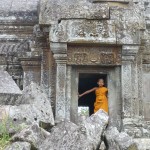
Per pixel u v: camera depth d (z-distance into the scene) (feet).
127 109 49.67
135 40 49.88
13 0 66.39
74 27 49.62
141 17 50.49
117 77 51.01
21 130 26.08
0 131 26.84
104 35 49.57
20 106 30.37
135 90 51.24
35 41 54.13
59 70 49.98
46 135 26.11
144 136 46.65
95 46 50.57
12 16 62.80
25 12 63.62
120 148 26.73
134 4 52.54
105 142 28.02
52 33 49.55
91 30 49.62
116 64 50.49
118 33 49.78
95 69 51.42
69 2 50.42
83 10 49.88
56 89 49.93
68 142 24.21
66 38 49.44
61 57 49.80
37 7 61.98
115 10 50.21
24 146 23.58
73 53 50.42
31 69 54.03
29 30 62.59
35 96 32.24
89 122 28.07
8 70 56.90
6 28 62.49
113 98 50.88
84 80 58.18
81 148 24.09
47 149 23.94
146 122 50.24
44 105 32.04
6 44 60.29
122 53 50.24
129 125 48.19
